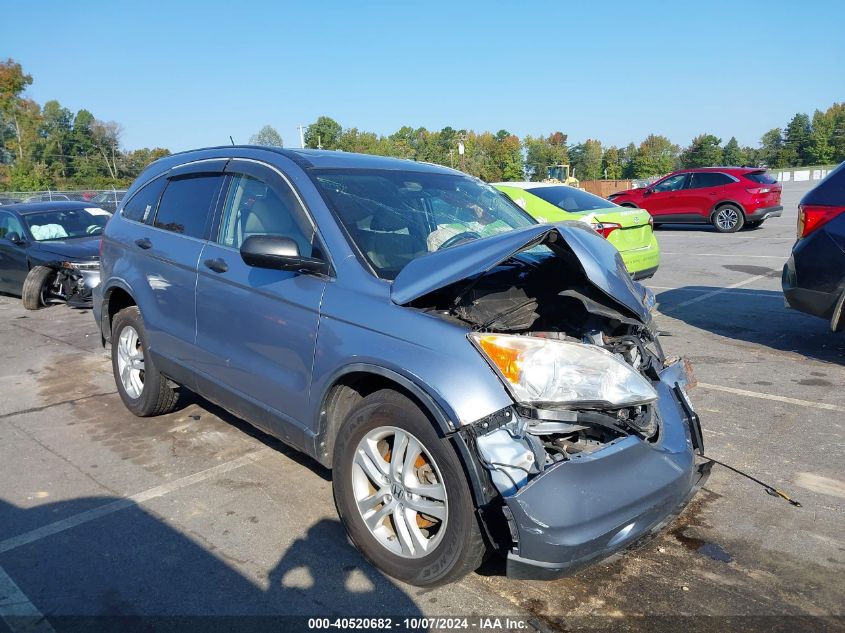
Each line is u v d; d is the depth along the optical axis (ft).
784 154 322.34
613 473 8.71
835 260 19.12
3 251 34.73
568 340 9.73
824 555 10.52
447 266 9.46
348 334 9.99
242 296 12.05
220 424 16.34
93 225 36.40
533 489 8.20
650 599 9.48
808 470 13.39
